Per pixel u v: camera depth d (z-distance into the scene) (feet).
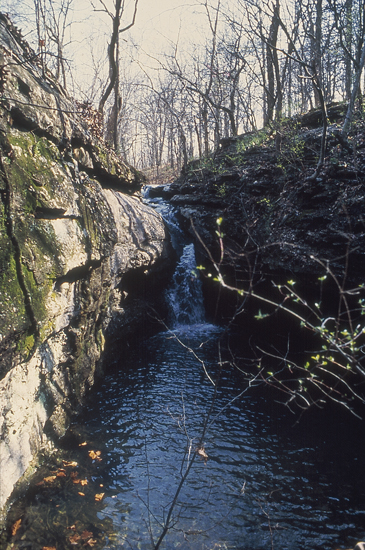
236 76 43.98
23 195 13.51
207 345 28.81
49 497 13.19
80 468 14.87
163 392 21.39
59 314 15.79
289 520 12.62
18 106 14.01
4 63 13.76
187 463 15.47
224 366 24.95
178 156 83.25
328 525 12.39
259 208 29.25
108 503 13.14
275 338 29.30
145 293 30.81
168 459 15.67
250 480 14.56
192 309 34.94
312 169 26.71
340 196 23.21
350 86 39.83
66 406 17.83
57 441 16.40
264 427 18.13
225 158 37.76
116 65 34.32
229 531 12.13
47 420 15.98
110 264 22.74
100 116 27.66
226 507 13.17
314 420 18.79
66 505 12.91
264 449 16.46
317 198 24.49
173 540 11.72
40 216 14.80
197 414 19.17
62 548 11.23
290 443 16.90
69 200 16.84
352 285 21.13
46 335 14.49
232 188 32.09
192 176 41.39
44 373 15.31
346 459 15.84
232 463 15.53
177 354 27.12
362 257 20.62
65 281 16.81
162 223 33.45
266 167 30.60
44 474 14.26
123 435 17.25
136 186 31.17
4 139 12.97
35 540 11.44
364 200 21.72
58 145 17.48
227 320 33.81
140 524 12.29
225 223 30.89
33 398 14.53
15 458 12.90
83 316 19.10
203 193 35.27
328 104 35.09
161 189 44.86
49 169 15.71
